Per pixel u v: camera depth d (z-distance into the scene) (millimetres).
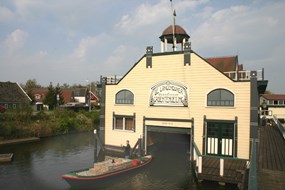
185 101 19969
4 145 28656
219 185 14359
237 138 17859
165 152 24031
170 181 16312
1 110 39062
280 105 48625
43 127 34938
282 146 18234
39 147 28156
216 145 18703
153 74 21562
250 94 17562
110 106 23922
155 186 15484
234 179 13469
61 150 26625
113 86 23766
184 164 20047
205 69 19203
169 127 20750
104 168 15875
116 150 23312
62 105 58250
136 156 20047
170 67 20703
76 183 14562
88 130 42688
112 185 15688
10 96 49812
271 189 9625
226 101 18438
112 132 23703
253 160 11328
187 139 24734
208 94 19094
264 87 21125
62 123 38375
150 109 21672
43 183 16172
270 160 14016
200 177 14281
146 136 21953
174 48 22875
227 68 23922
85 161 21922
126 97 23078
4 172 18453
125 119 23172
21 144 29766
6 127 30344
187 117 19859
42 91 73688
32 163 21125
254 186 7824
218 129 18672
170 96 20703
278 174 11414
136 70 22453
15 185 15766
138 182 16203
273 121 37000
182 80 20141
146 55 21906
